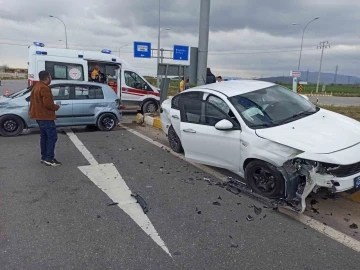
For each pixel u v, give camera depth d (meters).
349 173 3.65
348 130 4.34
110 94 9.54
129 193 4.55
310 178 3.72
